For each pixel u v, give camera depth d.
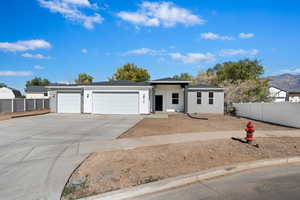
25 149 6.73
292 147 7.00
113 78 49.50
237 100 25.17
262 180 4.52
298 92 54.16
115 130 10.62
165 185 4.15
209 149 6.68
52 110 21.80
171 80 21.11
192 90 22.22
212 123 13.73
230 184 4.32
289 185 4.24
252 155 6.07
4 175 4.54
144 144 7.46
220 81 34.84
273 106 14.20
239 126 12.26
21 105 22.14
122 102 20.22
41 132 9.99
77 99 21.20
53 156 5.95
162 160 5.57
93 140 8.17
